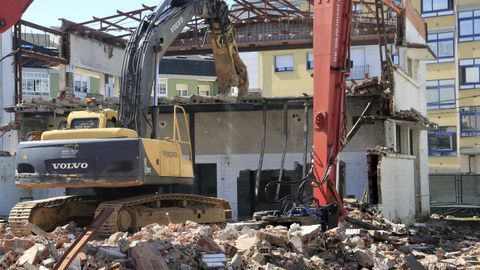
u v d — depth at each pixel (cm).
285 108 2400
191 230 1355
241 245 1186
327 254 1295
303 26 3416
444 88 4738
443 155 4719
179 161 1650
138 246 998
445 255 1498
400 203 2458
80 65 3042
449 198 4238
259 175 2417
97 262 939
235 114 2530
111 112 1617
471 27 4688
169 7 1881
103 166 1457
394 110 2367
